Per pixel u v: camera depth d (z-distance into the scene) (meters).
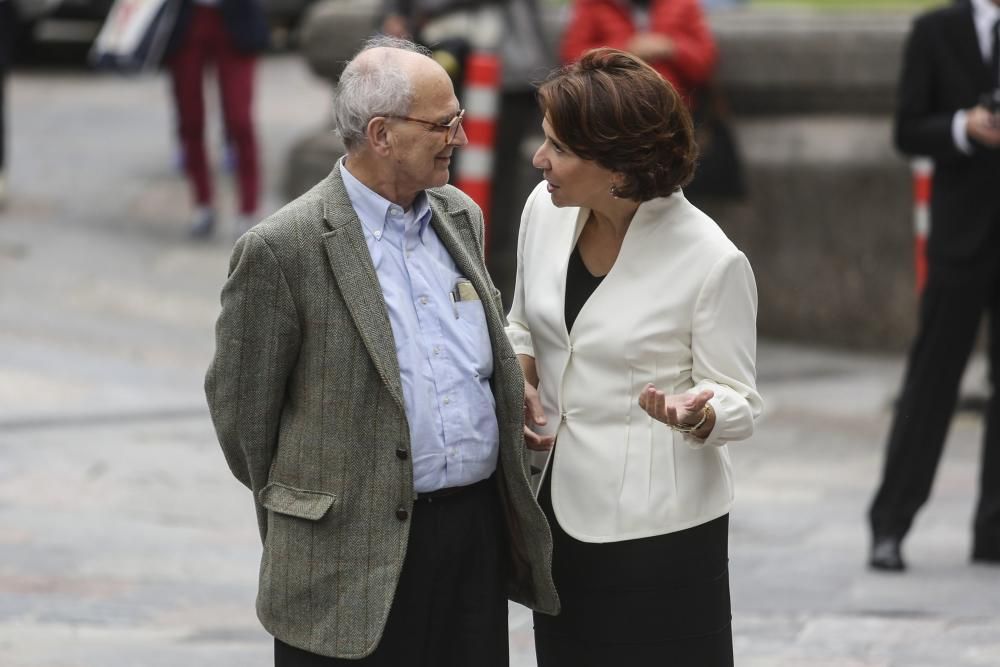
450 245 9.49
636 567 9.57
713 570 9.72
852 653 13.92
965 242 15.99
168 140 38.22
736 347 9.45
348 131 9.11
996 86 16.03
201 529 17.58
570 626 9.83
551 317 9.73
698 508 9.59
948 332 16.19
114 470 19.53
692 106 24.20
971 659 13.77
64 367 23.72
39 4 46.44
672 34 24.11
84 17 46.91
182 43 29.91
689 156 9.36
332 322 9.04
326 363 9.05
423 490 9.26
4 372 23.25
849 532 18.03
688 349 9.55
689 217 9.57
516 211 27.56
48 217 31.61
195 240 30.67
